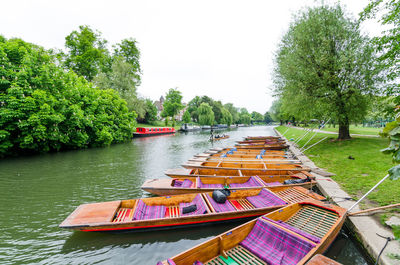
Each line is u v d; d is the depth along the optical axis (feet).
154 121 232.94
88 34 135.03
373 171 31.86
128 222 19.06
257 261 14.56
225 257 14.74
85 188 34.40
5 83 56.65
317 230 17.94
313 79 50.06
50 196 31.04
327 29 50.24
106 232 19.85
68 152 71.77
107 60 153.28
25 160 56.90
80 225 18.33
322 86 48.91
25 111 58.95
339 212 18.92
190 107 300.81
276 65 65.00
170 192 28.37
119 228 19.35
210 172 36.78
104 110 98.68
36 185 35.83
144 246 19.01
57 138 66.28
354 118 51.29
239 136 145.59
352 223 18.40
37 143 66.03
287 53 58.80
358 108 48.55
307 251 13.89
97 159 58.80
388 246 14.92
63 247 18.92
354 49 46.03
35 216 24.94
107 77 137.28
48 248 18.81
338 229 17.51
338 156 44.06
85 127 83.97
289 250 14.62
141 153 69.97
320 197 24.18
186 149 80.23
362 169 33.63
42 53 71.20
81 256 17.72
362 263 15.67
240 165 41.01
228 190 25.55
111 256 17.71
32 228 22.20
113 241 19.52
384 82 44.55
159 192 28.53
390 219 18.21
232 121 338.13
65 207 27.43
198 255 14.10
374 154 40.47
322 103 50.06
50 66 70.23
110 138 89.51
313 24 50.65
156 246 18.99
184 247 18.85
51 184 36.35
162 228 20.30
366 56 45.44
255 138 99.50
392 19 31.81
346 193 25.16
